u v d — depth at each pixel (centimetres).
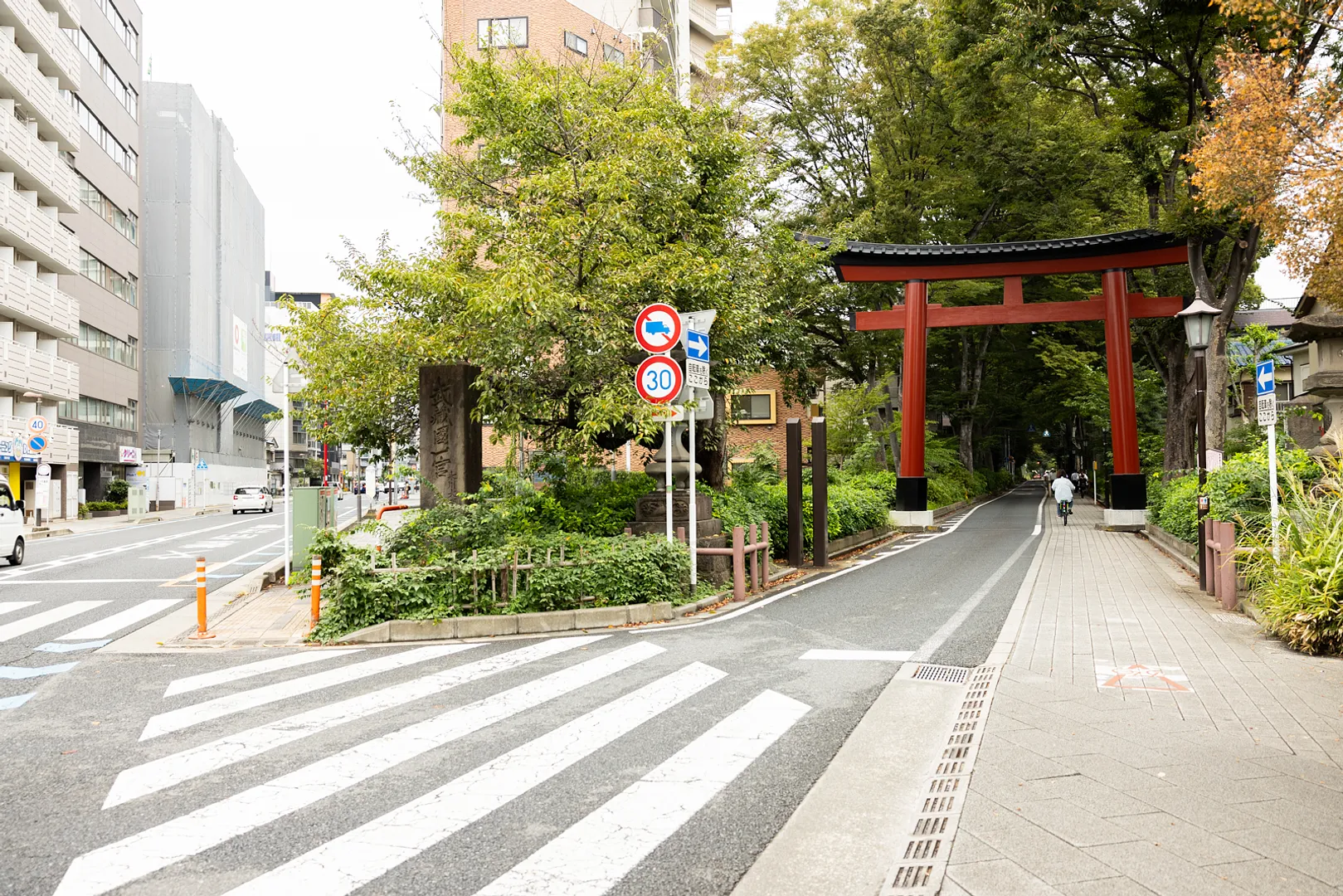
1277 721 530
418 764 479
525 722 558
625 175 1141
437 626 852
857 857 355
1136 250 2284
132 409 4922
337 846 371
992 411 4109
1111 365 2331
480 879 338
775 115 2922
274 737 533
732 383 1384
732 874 341
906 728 532
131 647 841
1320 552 762
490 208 1405
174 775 465
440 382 1095
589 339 1083
